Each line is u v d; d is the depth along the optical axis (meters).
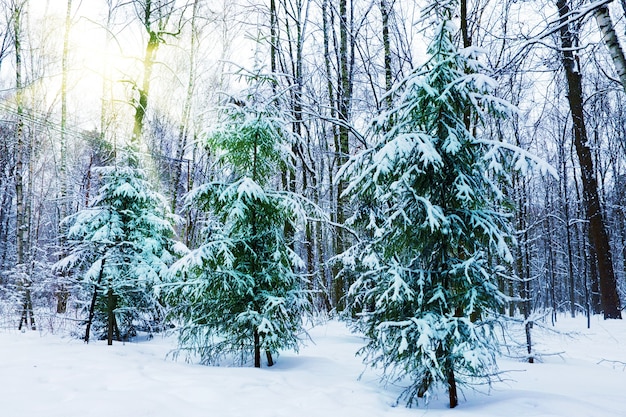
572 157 22.45
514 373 7.73
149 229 11.37
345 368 7.45
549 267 25.61
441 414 4.79
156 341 11.43
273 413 4.72
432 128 5.80
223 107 8.05
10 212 29.30
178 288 7.67
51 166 27.50
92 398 4.84
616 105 23.05
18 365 6.33
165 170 24.14
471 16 10.92
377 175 5.28
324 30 19.12
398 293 5.23
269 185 8.89
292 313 8.00
